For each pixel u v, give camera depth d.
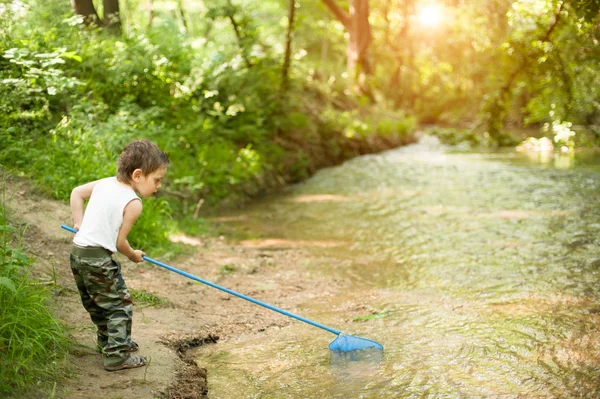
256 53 14.70
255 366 4.81
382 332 5.46
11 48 8.34
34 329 4.12
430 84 33.16
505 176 13.81
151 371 4.33
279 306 6.22
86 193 4.34
